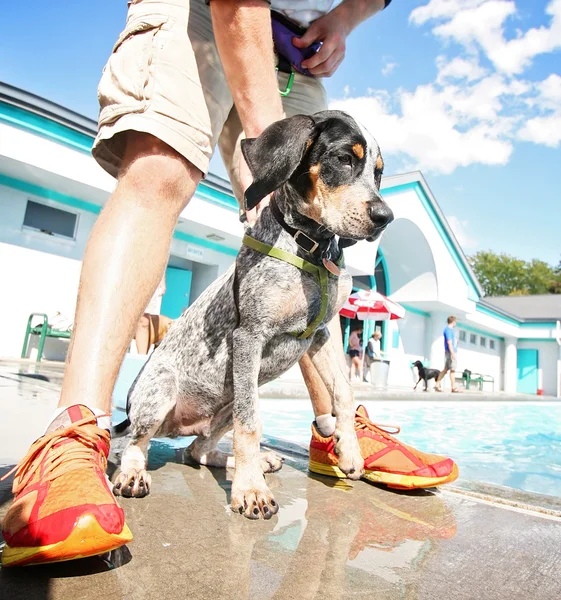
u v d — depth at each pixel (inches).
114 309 60.3
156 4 71.0
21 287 348.8
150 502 61.9
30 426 95.9
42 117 310.0
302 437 158.2
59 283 366.0
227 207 410.0
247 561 45.7
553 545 54.9
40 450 50.9
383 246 674.2
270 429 174.1
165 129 65.6
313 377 84.4
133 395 80.9
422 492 76.0
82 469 47.2
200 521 55.9
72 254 372.5
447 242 677.3
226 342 77.6
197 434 85.0
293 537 52.9
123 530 43.1
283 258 69.9
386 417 257.6
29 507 42.8
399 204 585.9
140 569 42.5
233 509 60.1
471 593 42.1
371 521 60.2
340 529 56.6
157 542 48.8
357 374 566.6
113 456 85.3
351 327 688.4
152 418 74.5
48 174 326.0
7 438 84.4
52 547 39.3
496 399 418.9
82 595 37.2
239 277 73.2
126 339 61.4
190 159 68.2
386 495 73.3
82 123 330.0
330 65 95.6
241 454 63.2
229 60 69.5
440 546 53.0
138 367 202.5
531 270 2073.1
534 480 135.6
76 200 371.6
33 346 354.3
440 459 77.7
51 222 364.8
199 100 70.2
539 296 1304.1
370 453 78.7
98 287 60.7
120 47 71.5
